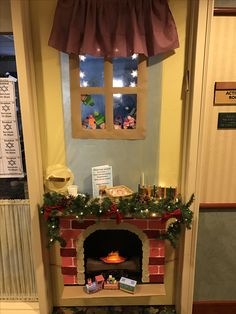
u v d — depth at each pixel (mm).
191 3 1773
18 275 2305
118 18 1736
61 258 2154
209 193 2057
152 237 2066
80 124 1954
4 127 2004
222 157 1995
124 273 2264
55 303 2328
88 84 1904
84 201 1889
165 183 2068
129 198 1917
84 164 2035
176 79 1890
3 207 2139
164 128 1970
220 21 1785
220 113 1918
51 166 2045
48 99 1931
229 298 2266
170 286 2279
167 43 1770
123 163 2029
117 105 1945
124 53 1784
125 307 2293
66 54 1854
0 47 1882
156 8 1730
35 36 1834
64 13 1741
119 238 2348
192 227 2014
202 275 2213
